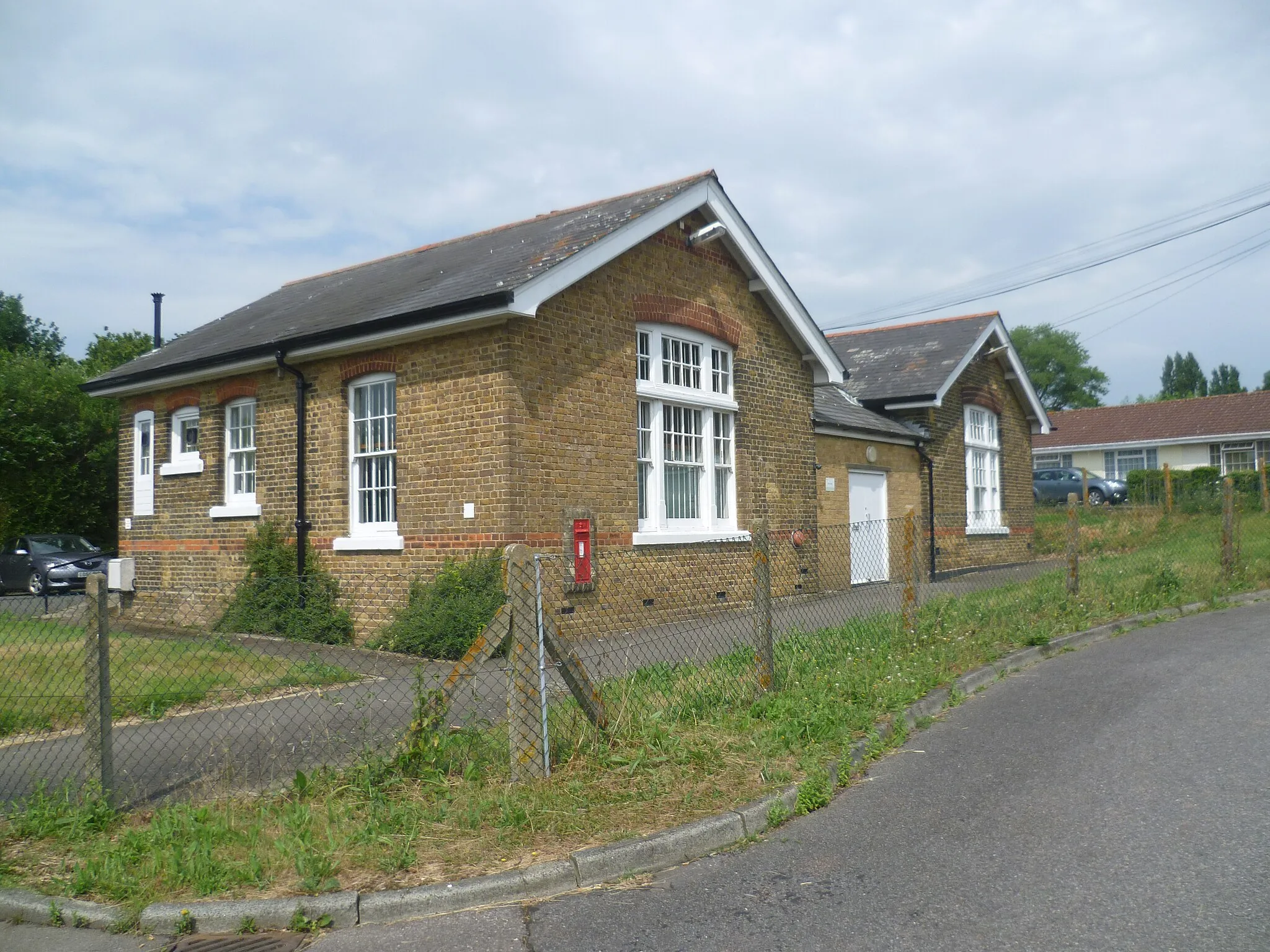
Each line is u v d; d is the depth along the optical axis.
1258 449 37.38
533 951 4.22
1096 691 8.35
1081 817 5.42
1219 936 3.99
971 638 10.12
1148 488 24.81
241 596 10.23
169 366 14.43
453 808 5.60
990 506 21.73
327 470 12.84
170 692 7.81
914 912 4.38
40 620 7.96
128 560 15.32
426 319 11.24
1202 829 5.14
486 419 11.23
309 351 12.61
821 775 6.05
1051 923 4.18
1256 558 15.87
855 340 22.34
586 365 11.99
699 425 13.95
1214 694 8.02
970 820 5.49
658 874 5.04
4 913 4.77
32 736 7.21
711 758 6.32
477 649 6.19
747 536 14.16
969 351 19.92
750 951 4.09
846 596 14.46
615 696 6.97
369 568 12.30
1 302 40.53
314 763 6.43
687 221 13.66
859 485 17.59
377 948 4.32
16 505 23.45
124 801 5.89
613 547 12.16
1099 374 76.81
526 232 14.91
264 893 4.73
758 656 7.80
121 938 4.53
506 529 11.00
